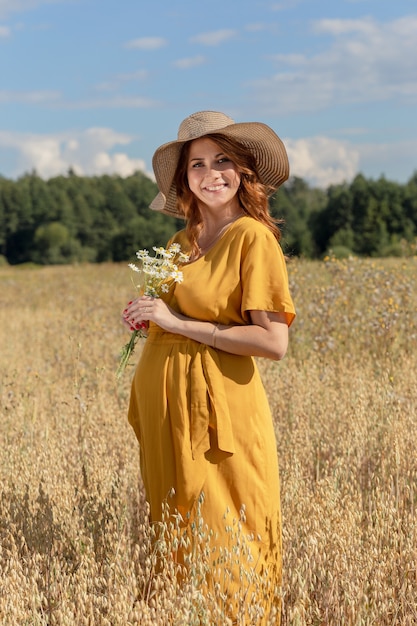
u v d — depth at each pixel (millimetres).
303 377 6191
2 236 135250
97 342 8766
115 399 6195
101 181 144375
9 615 2785
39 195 136000
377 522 3469
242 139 3193
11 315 13203
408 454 4363
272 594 2998
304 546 3229
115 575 2949
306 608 2957
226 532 2920
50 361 8008
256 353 2939
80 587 2885
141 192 143875
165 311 3014
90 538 3322
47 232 128500
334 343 7473
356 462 4371
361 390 5477
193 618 2619
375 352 7316
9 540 3494
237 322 3012
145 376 3102
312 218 98000
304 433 4855
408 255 13289
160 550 2934
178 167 3287
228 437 2920
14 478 4188
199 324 2975
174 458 3002
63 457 4551
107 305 13523
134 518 3812
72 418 5426
